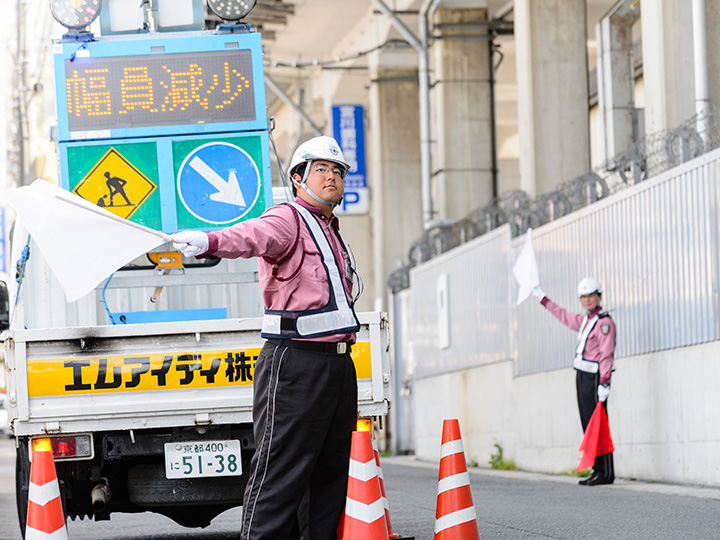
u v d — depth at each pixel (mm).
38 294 10070
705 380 14945
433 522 11508
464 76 30906
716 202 14586
